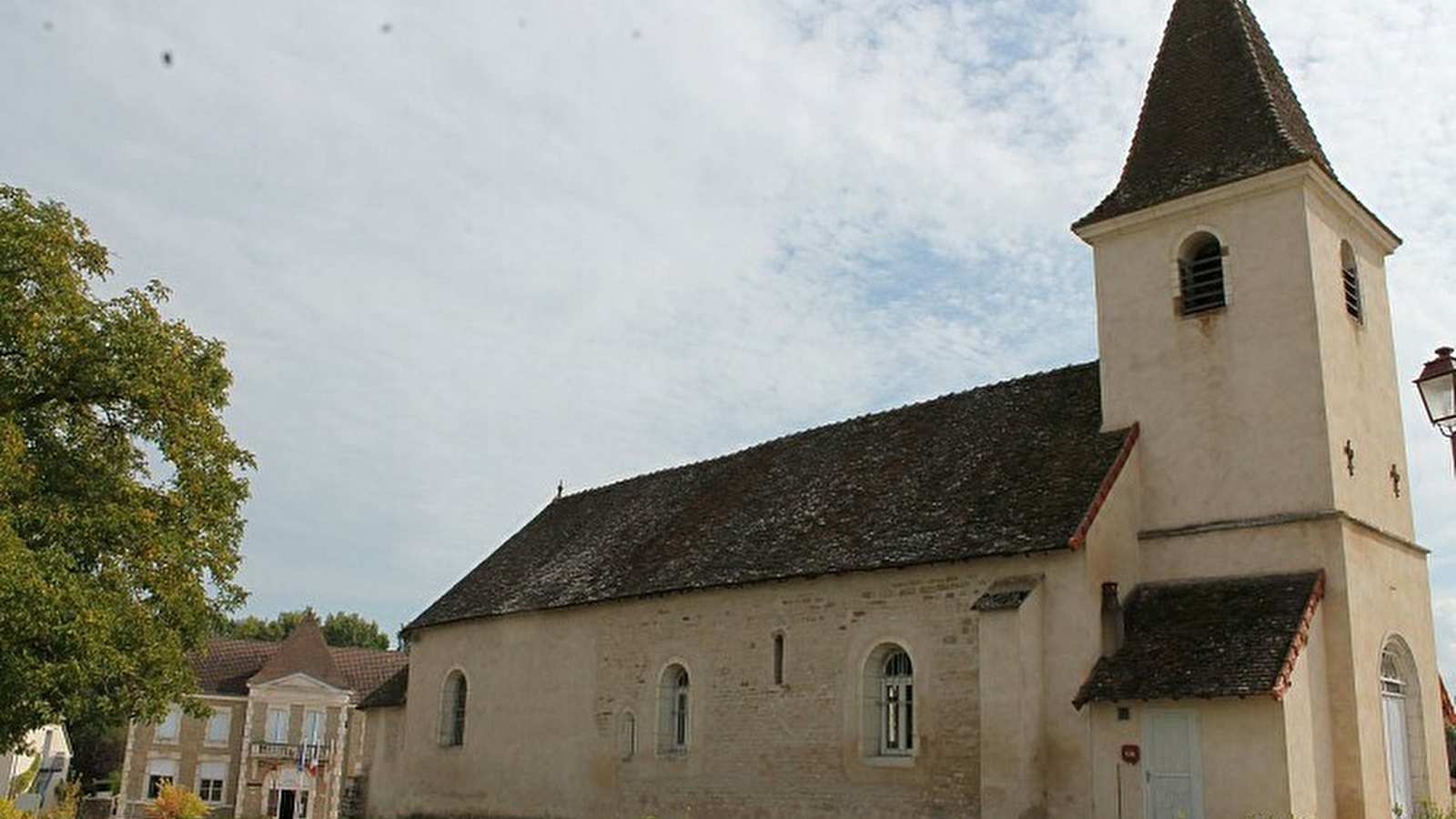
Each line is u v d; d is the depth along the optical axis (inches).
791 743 820.0
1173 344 776.3
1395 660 735.1
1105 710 674.8
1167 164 816.9
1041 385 893.8
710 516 1018.7
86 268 759.1
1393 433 785.6
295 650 2385.6
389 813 1211.9
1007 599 703.7
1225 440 740.0
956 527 774.5
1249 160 766.5
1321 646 673.0
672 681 941.2
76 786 1414.9
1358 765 652.7
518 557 1246.9
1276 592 683.4
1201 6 867.4
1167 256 791.7
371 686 2532.0
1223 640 665.0
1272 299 740.0
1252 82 808.9
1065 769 681.0
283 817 2271.2
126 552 735.1
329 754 2330.2
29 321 694.5
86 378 733.3
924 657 754.8
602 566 1062.4
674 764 901.2
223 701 2299.5
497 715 1101.1
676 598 936.3
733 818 845.8
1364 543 709.9
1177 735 649.6
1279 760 614.2
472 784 1108.5
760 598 868.6
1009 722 685.9
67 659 665.0
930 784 733.3
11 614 628.4
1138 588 745.0
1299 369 720.3
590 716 993.5
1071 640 693.9
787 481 990.4
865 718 780.6
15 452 653.9
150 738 2225.6
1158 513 757.3
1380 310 811.4
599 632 1007.0
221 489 815.1
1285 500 708.7
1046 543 701.9
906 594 774.5
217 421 813.2
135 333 746.2
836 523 868.0
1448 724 843.4
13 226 707.4
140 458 781.3
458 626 1184.2
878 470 912.9
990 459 836.0
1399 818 677.9
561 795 1003.3
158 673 762.2
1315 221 747.4
